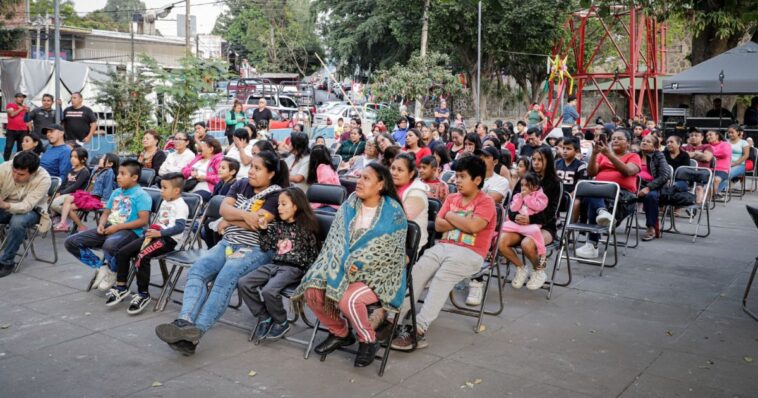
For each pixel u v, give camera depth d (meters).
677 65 30.98
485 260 5.74
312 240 5.04
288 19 51.78
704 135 15.87
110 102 13.31
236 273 4.98
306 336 5.16
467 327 5.42
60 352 4.77
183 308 4.78
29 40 32.28
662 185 8.86
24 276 6.82
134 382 4.28
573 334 5.26
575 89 32.66
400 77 23.73
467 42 32.03
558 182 6.49
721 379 4.38
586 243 7.86
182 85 13.59
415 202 5.23
